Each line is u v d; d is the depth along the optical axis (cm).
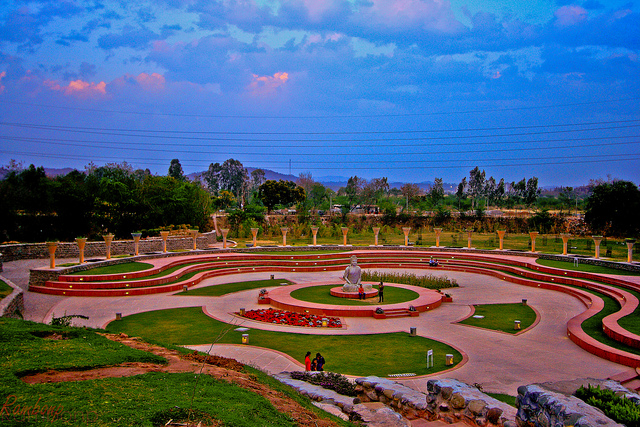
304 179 16962
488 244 6209
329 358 2006
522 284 3900
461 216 8831
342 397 1272
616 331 2117
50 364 975
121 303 3083
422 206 11331
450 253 5231
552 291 3591
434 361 1958
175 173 15200
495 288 3753
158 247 5331
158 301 3181
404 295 3291
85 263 3872
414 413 1177
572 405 830
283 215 10000
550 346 2172
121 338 1368
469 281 4100
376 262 5138
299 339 2305
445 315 2834
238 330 2453
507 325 2580
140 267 4012
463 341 2270
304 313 2858
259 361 1941
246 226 7619
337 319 2691
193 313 2834
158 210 6309
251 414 830
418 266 4906
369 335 2383
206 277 4231
